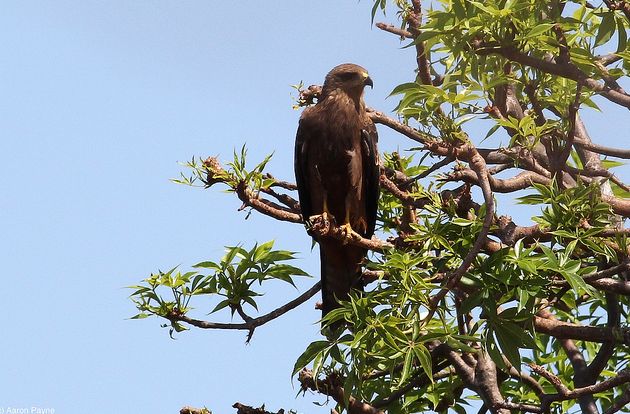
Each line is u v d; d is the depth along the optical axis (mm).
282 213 11992
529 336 9969
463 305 10070
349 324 10406
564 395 10422
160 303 11422
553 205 10305
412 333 9766
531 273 9953
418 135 13461
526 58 11008
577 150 13492
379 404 11773
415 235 10484
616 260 10094
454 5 10844
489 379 11461
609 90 10938
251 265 11633
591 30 12172
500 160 12664
